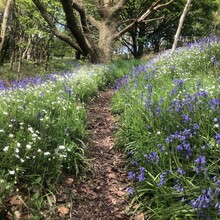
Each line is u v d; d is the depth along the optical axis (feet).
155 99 8.79
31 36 28.43
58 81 14.02
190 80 10.52
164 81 11.62
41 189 5.89
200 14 48.03
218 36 17.81
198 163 4.75
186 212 4.76
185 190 5.14
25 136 6.63
